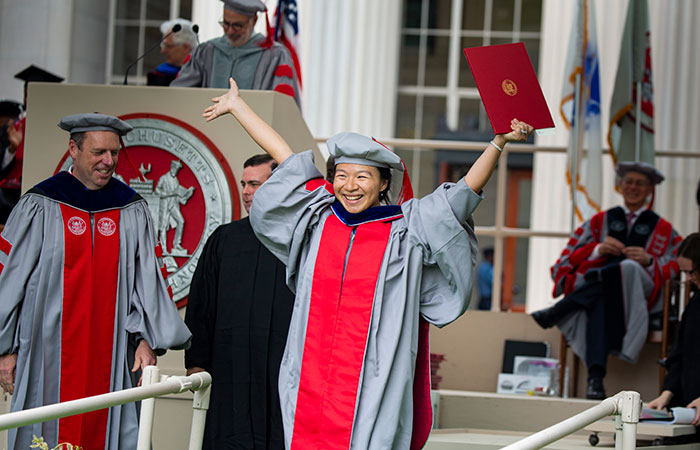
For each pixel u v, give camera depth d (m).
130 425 14.77
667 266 22.62
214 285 15.62
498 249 26.86
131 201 15.11
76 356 14.48
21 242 14.42
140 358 14.66
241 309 15.27
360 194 12.41
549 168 36.00
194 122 18.14
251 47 21.05
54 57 38.16
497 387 23.81
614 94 27.73
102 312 14.65
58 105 18.42
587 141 28.33
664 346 22.17
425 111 41.41
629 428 12.42
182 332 14.81
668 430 16.52
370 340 12.10
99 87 18.38
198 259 17.41
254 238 15.63
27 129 18.44
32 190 14.66
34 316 14.34
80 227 14.65
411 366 12.16
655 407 18.80
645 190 23.48
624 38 27.75
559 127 36.09
